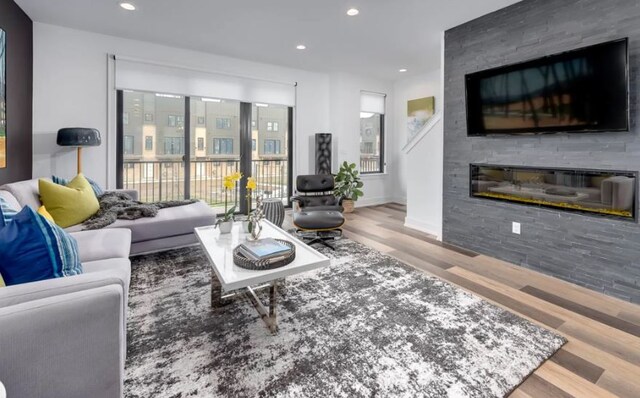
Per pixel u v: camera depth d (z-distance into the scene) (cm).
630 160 236
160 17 345
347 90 592
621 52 228
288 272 187
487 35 326
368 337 190
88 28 377
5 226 130
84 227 268
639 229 234
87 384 102
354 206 601
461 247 367
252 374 158
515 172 311
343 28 371
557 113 269
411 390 148
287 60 500
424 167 440
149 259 316
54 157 378
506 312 221
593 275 260
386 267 303
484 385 152
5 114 293
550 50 276
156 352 174
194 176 537
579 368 165
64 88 377
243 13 333
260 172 587
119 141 420
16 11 317
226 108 519
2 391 77
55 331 95
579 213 266
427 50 451
